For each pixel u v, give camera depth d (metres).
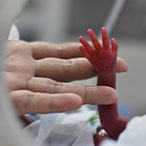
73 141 0.37
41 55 0.49
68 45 0.49
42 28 1.01
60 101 0.32
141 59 0.98
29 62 0.43
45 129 0.39
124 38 1.05
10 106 0.21
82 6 1.14
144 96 0.92
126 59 0.99
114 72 0.37
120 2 0.78
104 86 0.36
